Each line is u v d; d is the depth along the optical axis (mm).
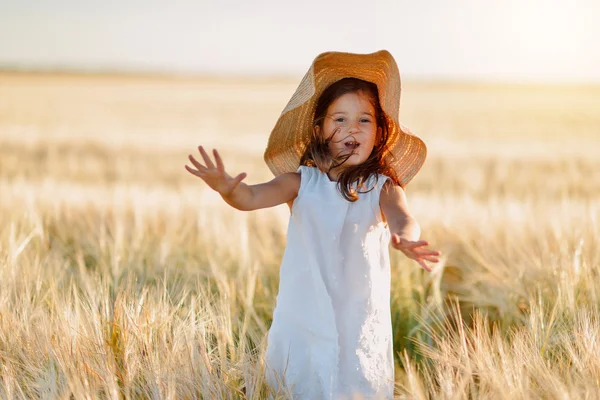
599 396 2682
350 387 2908
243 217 6758
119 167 17828
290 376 2967
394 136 3227
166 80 156750
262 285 4707
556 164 18969
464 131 34719
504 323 4012
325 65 3113
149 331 3150
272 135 3188
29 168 17375
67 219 6613
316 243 2947
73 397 2852
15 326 3262
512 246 5387
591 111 58094
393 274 4871
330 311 2881
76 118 40344
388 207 3023
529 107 64750
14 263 4289
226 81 161750
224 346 3203
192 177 16391
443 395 2719
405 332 4152
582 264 4277
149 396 2826
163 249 5238
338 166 2992
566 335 3203
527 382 2729
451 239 6168
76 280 4594
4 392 2832
